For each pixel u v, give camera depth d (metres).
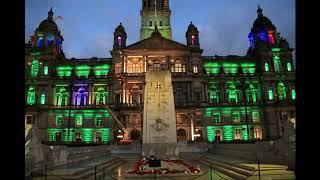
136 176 16.97
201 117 76.88
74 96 81.00
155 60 80.94
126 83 78.19
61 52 92.56
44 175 14.16
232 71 87.00
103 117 76.81
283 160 16.72
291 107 77.31
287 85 80.44
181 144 45.66
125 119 74.44
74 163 20.62
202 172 18.55
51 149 17.00
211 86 82.88
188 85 78.75
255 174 14.16
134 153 39.78
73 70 84.25
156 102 29.30
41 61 81.75
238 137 76.69
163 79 29.94
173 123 28.77
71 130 76.00
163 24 101.69
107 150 39.03
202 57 88.62
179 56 81.69
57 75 85.19
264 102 78.88
